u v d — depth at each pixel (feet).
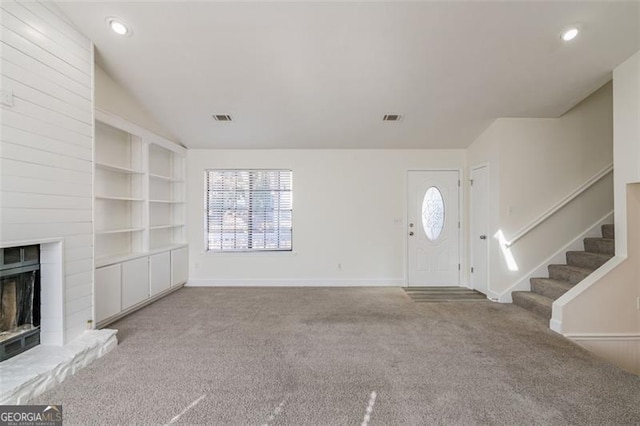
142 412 5.62
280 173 16.03
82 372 6.99
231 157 15.83
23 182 6.36
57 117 7.15
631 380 6.71
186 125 13.29
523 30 8.11
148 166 12.53
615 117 9.54
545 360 7.63
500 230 12.64
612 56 9.02
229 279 15.78
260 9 7.55
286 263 15.83
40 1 6.73
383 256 15.81
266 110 12.09
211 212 15.99
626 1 7.29
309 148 15.74
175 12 7.61
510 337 9.07
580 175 12.70
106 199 11.34
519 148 12.68
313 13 7.64
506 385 6.53
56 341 7.30
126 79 10.16
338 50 8.84
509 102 11.51
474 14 7.65
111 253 11.60
